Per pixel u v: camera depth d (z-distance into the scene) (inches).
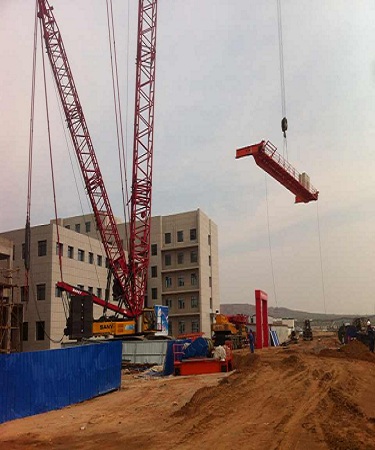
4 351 1502.2
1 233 2365.9
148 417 565.9
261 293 2113.7
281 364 1073.5
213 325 2154.3
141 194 1994.3
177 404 645.9
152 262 3393.2
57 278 2252.7
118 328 1605.6
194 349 1075.9
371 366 1104.8
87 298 1520.7
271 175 1143.6
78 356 725.9
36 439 467.5
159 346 1433.3
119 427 514.9
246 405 592.7
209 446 407.2
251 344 1515.7
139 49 1962.4
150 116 1994.3
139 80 1969.7
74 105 1782.7
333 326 6053.2
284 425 474.3
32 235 2297.0
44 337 2170.3
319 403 586.9
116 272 1953.7
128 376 1151.0
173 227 3400.6
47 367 645.3
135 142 1988.2
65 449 425.1
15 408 578.9
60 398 664.4
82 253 2512.3
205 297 3292.3
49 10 1692.9
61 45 1716.3
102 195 1902.1
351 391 694.5
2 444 448.8
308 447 388.8
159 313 1737.2
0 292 1589.6
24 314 2218.3
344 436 417.1
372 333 1646.2
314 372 907.4
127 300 1926.7
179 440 435.8
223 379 829.2
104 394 794.8
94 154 1843.0
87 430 505.0
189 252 3334.2
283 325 4018.2
